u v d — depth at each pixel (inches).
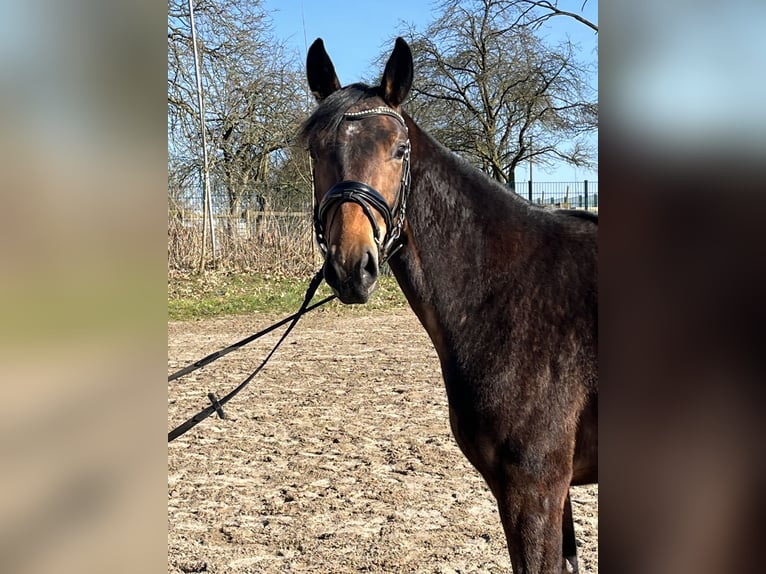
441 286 100.8
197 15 799.1
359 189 94.0
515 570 94.0
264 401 270.2
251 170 908.0
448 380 100.0
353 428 233.8
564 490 94.1
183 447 216.5
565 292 96.3
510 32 828.0
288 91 852.0
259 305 524.4
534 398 93.3
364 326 458.6
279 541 150.4
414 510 166.1
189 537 152.8
